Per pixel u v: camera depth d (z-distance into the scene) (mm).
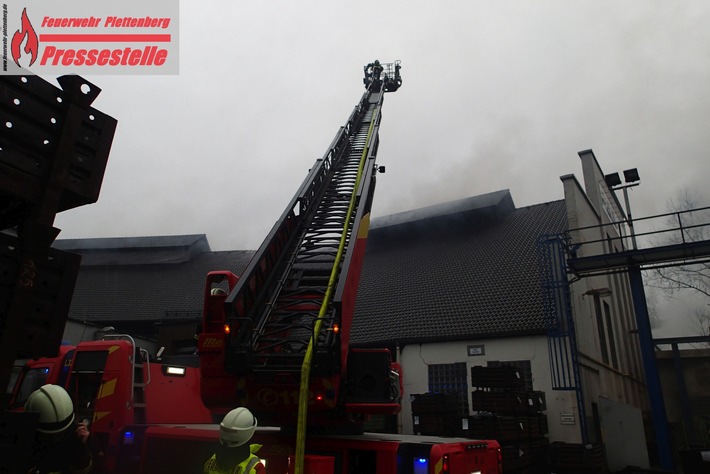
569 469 13641
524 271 19391
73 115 3086
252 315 6324
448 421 13570
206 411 8617
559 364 15773
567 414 15078
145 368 7734
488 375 13469
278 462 5133
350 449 5262
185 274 29359
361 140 14875
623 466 15148
